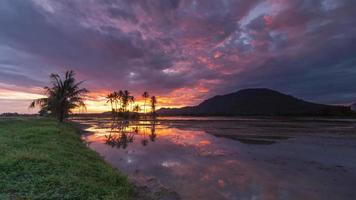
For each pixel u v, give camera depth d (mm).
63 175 8875
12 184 7590
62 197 7047
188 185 11055
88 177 9523
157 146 22938
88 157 13930
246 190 10445
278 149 20844
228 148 21562
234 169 14008
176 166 14719
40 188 7418
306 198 9547
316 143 24141
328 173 13086
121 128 46500
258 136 30984
